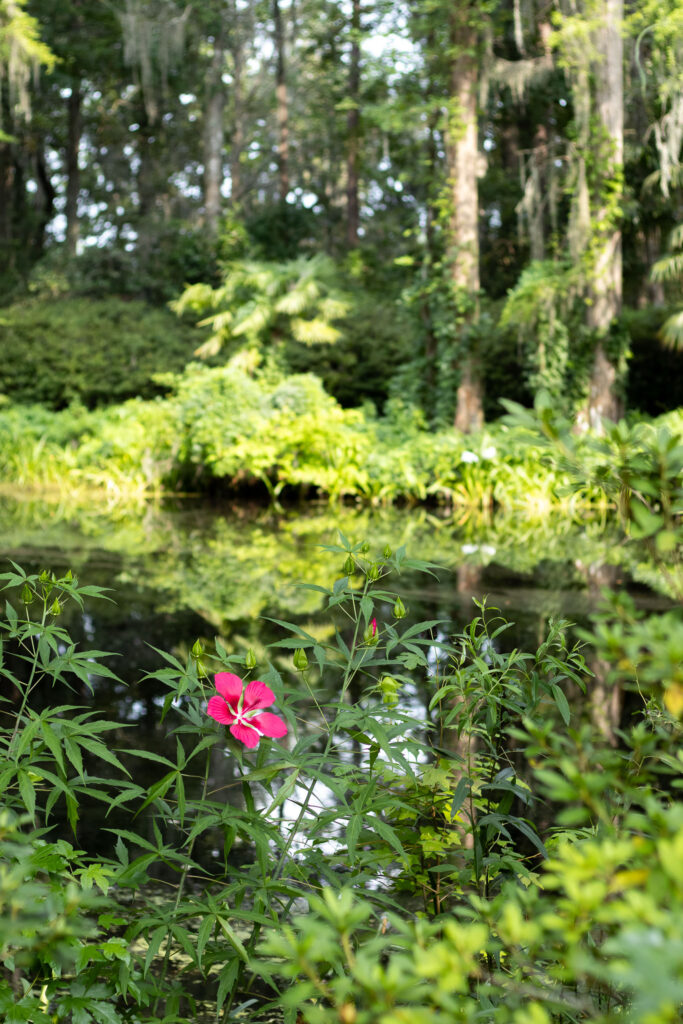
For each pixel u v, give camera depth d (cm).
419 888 212
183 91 3164
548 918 63
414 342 1603
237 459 1354
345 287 2148
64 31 2833
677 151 1529
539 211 1609
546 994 127
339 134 2905
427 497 1357
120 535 895
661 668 69
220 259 2423
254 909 151
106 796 153
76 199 3022
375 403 1973
